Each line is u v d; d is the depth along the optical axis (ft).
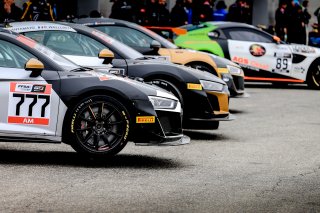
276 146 39.24
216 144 39.42
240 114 53.26
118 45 41.29
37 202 24.62
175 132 32.91
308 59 73.61
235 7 91.61
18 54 31.37
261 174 31.07
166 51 52.06
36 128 30.99
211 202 25.41
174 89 39.91
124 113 31.27
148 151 36.47
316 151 37.88
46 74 31.17
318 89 74.69
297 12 95.50
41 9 65.57
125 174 30.01
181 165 32.71
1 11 58.49
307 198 26.55
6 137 30.89
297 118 51.67
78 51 40.65
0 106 30.81
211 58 53.16
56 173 29.71
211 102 40.91
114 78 31.65
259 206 25.03
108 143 31.37
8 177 28.55
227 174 30.83
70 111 31.04
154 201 25.29
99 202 24.89
